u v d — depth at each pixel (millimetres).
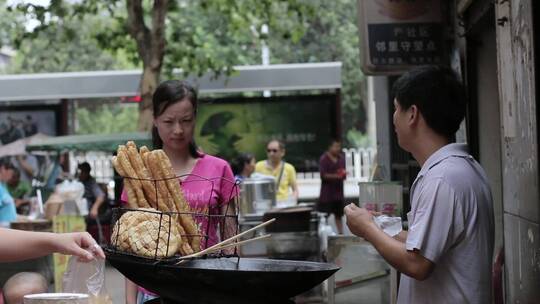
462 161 4020
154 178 4078
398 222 4555
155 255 3611
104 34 19125
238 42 25844
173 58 18891
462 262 3975
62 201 13602
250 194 10477
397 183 6336
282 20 23859
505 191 5695
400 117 4168
